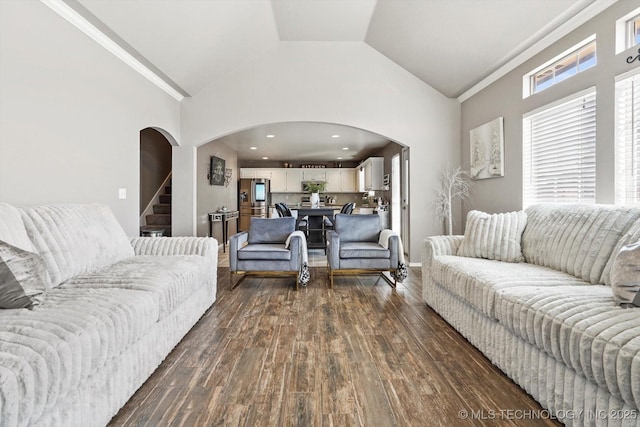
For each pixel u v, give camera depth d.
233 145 8.50
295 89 4.92
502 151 3.94
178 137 4.89
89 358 1.33
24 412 1.05
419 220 5.04
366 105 4.94
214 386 1.86
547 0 2.73
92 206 2.66
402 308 3.22
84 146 2.95
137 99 3.82
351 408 1.66
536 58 3.36
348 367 2.07
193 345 2.39
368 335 2.57
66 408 1.28
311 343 2.42
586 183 2.75
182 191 4.96
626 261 1.57
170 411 1.63
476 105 4.56
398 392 1.80
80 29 2.88
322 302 3.41
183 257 2.80
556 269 2.38
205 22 3.51
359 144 8.36
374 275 4.70
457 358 2.19
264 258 3.87
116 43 3.31
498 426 1.52
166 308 2.05
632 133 2.36
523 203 3.58
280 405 1.68
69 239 2.15
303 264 3.90
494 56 3.70
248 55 4.76
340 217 4.58
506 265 2.56
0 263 1.50
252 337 2.53
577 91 2.82
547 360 1.61
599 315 1.45
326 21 4.33
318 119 4.91
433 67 4.49
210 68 4.52
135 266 2.38
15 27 2.28
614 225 2.08
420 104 4.98
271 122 4.92
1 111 2.19
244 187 10.11
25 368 1.07
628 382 1.17
